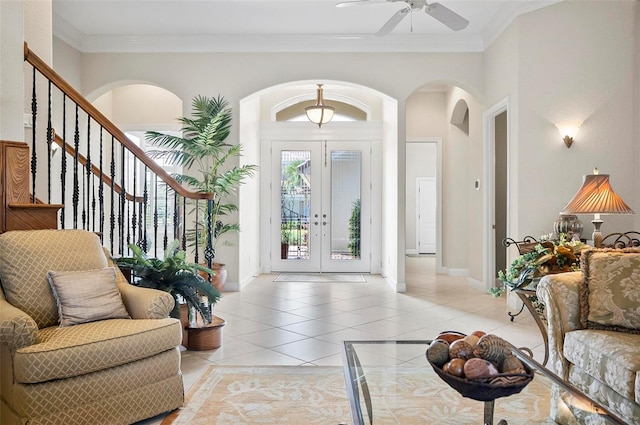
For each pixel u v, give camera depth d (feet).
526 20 17.24
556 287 9.21
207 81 21.47
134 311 9.59
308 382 10.61
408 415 6.49
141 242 13.74
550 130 17.04
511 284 10.94
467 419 6.64
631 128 16.53
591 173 16.79
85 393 7.83
